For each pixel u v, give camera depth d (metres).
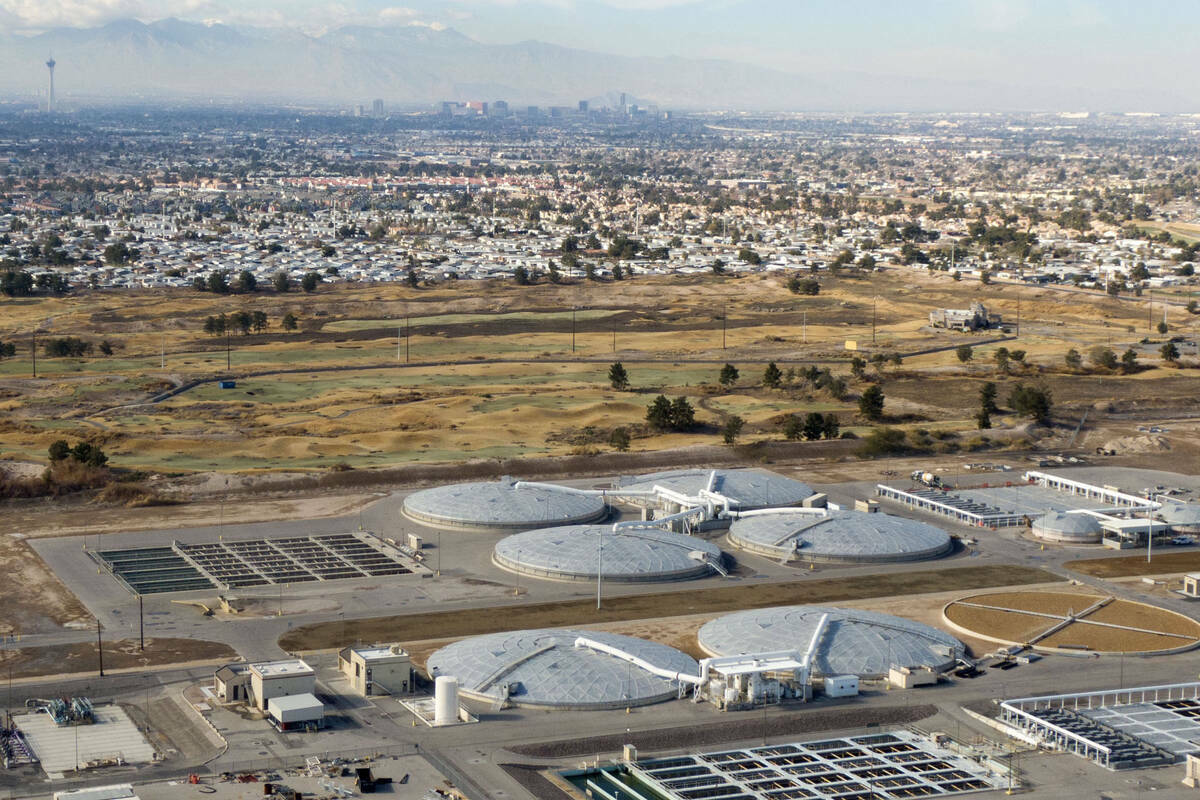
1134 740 141.50
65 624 176.75
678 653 163.38
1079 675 163.62
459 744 139.88
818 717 149.25
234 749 137.50
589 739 141.75
